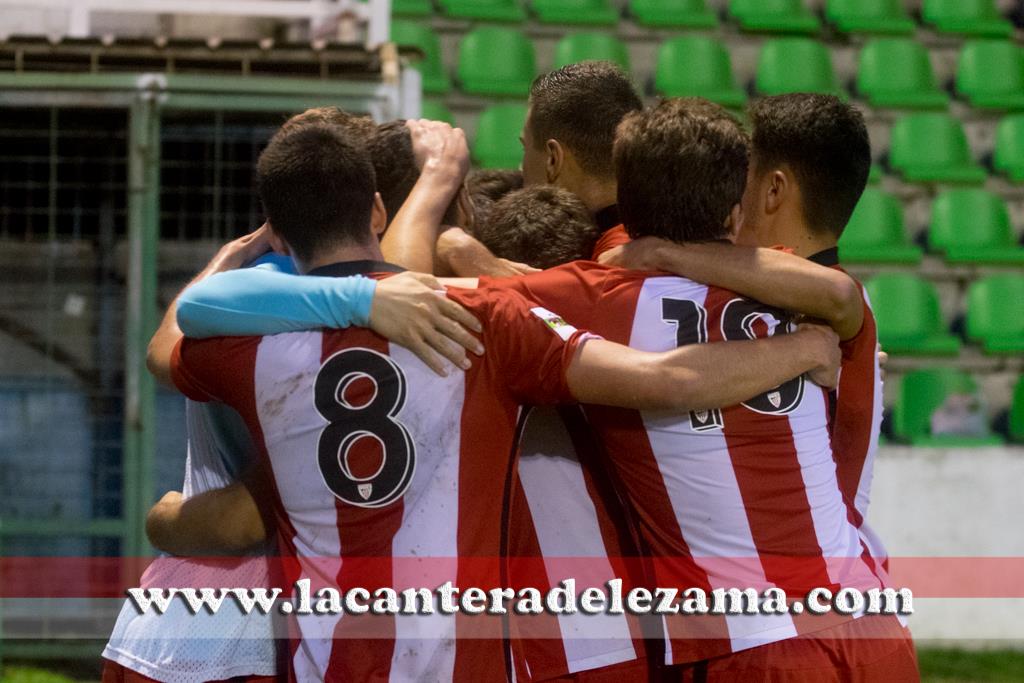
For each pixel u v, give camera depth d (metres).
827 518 9.05
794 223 9.77
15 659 19.69
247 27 24.19
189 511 9.24
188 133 19.80
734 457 8.80
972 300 28.41
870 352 9.46
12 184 19.56
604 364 8.30
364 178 8.59
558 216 9.91
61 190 20.17
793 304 8.74
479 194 11.26
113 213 20.25
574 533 9.48
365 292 8.17
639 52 32.97
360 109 18.89
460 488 8.39
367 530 8.30
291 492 8.42
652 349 8.72
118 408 20.38
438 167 9.62
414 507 8.32
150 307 19.03
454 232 9.58
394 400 8.23
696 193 8.84
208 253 19.92
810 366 8.70
